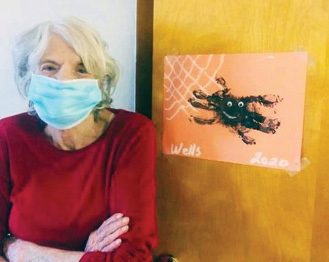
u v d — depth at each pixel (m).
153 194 0.66
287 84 0.58
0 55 0.66
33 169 0.66
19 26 0.65
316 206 0.59
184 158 0.70
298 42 0.56
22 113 0.67
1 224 0.68
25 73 0.65
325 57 0.55
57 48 0.62
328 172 0.57
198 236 0.71
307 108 0.57
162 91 0.70
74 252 0.64
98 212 0.65
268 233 0.63
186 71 0.67
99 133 0.66
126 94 0.72
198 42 0.65
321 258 0.60
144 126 0.66
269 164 0.61
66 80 0.62
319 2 0.54
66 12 0.67
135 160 0.65
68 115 0.63
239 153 0.64
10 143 0.67
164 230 0.75
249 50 0.60
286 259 0.62
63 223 0.66
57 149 0.66
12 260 0.66
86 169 0.66
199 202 0.70
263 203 0.63
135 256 0.62
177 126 0.70
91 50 0.64
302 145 0.58
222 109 0.64
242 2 0.60
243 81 0.61
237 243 0.67
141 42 0.73
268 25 0.58
